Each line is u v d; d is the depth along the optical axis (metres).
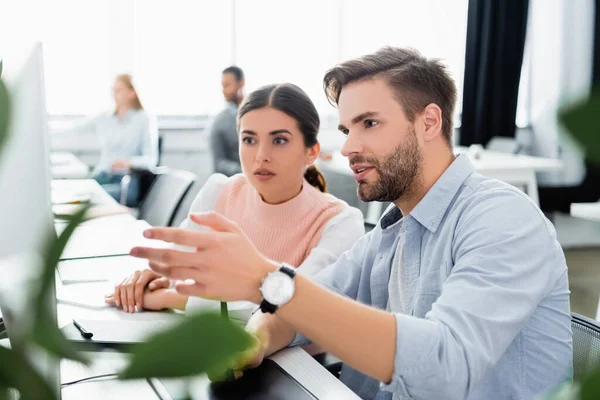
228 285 0.80
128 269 1.78
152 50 5.61
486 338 0.92
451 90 1.20
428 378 0.85
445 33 6.44
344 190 5.86
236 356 0.26
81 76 5.38
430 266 1.18
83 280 1.67
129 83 4.93
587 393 0.24
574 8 6.62
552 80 6.72
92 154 5.29
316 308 0.83
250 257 0.81
